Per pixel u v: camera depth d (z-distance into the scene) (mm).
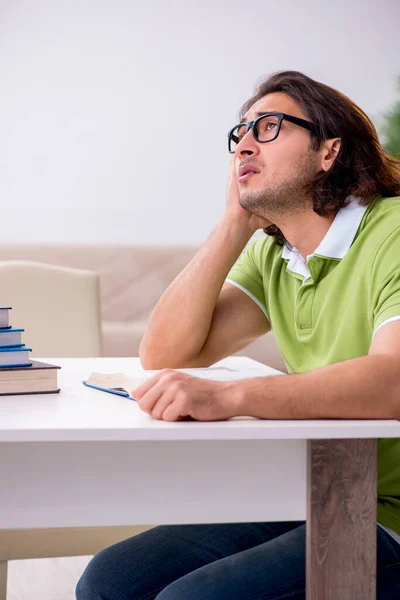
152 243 4836
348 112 1305
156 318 1470
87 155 4812
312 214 1307
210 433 792
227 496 836
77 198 4812
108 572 1146
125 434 780
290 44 5047
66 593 1942
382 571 1021
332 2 5082
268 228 1459
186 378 870
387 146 5148
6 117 4719
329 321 1243
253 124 1315
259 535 1206
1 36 4688
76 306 2072
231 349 1543
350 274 1212
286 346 1400
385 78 5176
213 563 1004
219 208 4953
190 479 831
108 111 4824
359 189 1269
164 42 4871
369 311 1142
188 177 4918
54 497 813
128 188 4863
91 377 1165
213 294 1460
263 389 870
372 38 5145
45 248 4289
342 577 823
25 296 2047
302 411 864
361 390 880
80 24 4773
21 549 1423
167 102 4887
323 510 820
